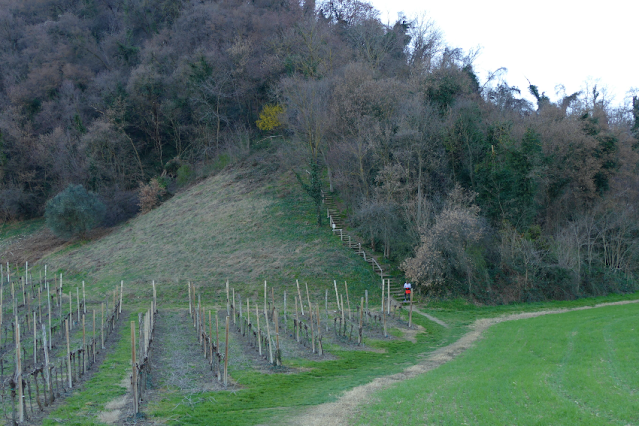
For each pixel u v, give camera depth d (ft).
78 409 52.70
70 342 85.76
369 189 165.58
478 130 160.15
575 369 65.98
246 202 193.77
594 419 46.60
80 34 278.67
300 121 192.34
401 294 138.82
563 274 145.48
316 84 191.62
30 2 321.52
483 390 56.95
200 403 56.13
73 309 122.93
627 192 185.16
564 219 169.78
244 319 99.66
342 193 184.14
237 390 61.87
